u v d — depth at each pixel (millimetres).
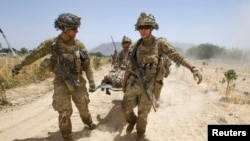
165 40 4863
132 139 5363
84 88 5402
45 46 5020
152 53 4812
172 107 7832
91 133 5656
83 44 5297
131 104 5027
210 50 60500
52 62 5039
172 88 10992
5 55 15555
